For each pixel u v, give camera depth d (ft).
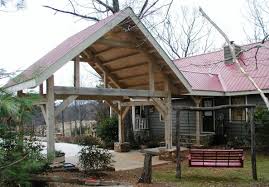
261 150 49.85
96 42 36.52
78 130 88.74
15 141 11.29
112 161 38.78
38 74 11.66
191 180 32.07
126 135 59.52
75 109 99.76
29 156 11.71
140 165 41.01
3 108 8.32
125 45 38.96
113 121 61.36
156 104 43.42
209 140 57.26
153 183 30.12
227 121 58.39
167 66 42.09
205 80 60.23
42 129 36.17
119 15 36.70
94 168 34.19
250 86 54.44
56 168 33.53
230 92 55.98
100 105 82.94
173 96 51.08
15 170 10.55
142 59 43.39
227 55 65.92
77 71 35.01
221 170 37.29
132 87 52.11
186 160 44.01
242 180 31.71
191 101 62.23
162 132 65.92
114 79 50.55
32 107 9.72
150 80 42.29
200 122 58.90
